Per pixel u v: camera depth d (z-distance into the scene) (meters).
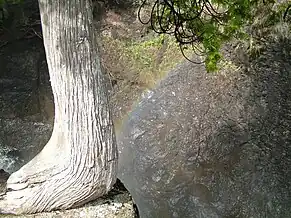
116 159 3.29
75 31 3.06
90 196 3.21
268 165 6.28
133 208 3.24
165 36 7.66
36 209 3.13
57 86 3.13
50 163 3.17
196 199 6.55
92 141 3.13
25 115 7.34
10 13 7.29
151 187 6.88
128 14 7.89
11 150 7.15
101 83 3.19
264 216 6.11
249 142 6.50
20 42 7.54
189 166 6.72
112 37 7.96
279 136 6.31
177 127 7.04
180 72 7.48
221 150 6.61
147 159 7.02
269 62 6.48
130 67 7.83
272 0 4.53
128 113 7.68
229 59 6.83
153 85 7.70
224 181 6.46
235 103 6.76
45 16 3.06
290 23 5.98
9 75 7.45
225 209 6.34
